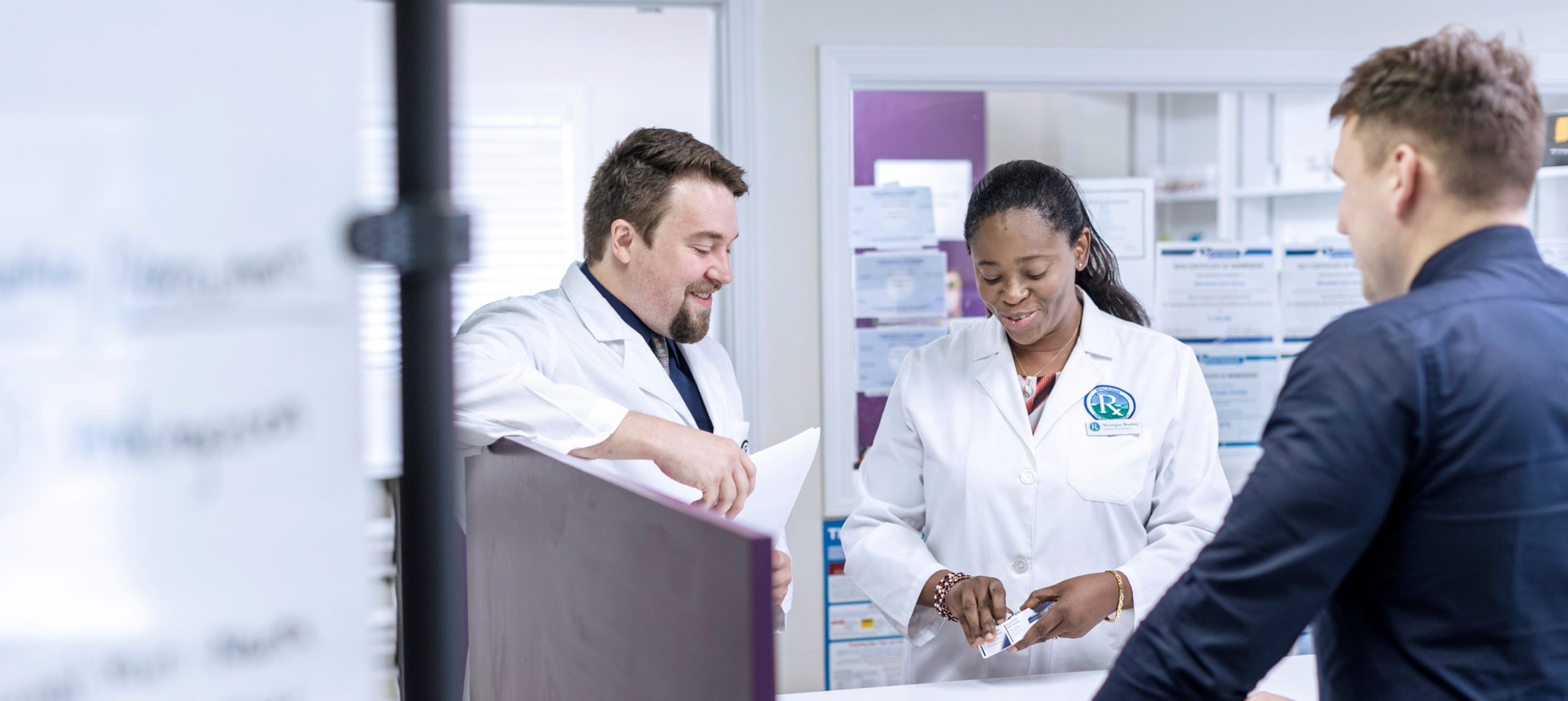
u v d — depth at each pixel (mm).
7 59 216
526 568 575
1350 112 874
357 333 261
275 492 250
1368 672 819
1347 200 885
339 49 252
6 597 225
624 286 1440
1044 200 1419
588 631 488
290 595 253
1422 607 784
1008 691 1304
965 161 2758
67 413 225
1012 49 2488
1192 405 1534
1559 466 756
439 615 329
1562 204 2752
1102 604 1338
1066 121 3521
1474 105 778
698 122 4305
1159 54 2539
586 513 484
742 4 2393
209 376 239
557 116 4227
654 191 1373
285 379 249
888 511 1599
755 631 348
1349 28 2621
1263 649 801
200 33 234
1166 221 3555
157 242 231
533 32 4203
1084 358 1545
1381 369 762
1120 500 1481
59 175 221
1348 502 761
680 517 393
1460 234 811
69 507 228
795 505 2518
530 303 1449
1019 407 1529
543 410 1055
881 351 2693
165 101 231
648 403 1422
